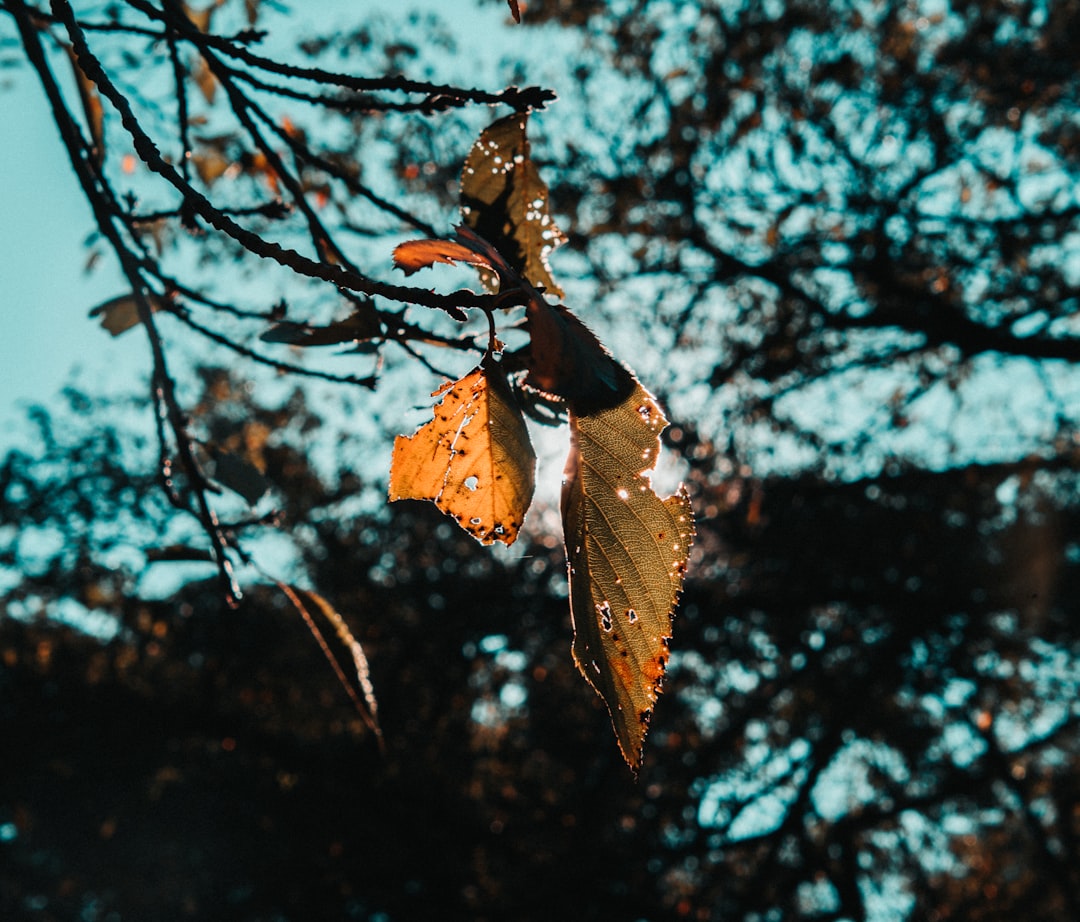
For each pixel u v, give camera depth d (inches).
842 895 475.2
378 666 492.1
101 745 458.9
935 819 505.0
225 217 34.5
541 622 480.1
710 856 516.1
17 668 468.1
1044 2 366.9
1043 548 435.5
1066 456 397.7
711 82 398.3
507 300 31.2
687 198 404.2
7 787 486.0
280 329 52.1
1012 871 544.7
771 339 416.2
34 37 70.9
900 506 435.8
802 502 424.5
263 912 505.7
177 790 503.2
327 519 475.5
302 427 441.1
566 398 27.9
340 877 470.3
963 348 390.0
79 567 457.1
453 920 458.3
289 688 471.8
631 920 465.7
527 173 45.0
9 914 551.8
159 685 491.8
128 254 72.4
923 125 379.9
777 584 448.8
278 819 490.3
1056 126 380.8
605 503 29.2
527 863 453.4
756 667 475.5
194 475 69.4
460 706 481.1
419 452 34.0
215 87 111.7
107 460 471.2
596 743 483.8
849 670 486.9
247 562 63.3
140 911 522.0
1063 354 369.1
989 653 450.0
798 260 417.7
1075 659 450.3
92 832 514.0
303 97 66.6
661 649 28.7
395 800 444.1
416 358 55.4
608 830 484.4
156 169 36.5
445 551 491.5
